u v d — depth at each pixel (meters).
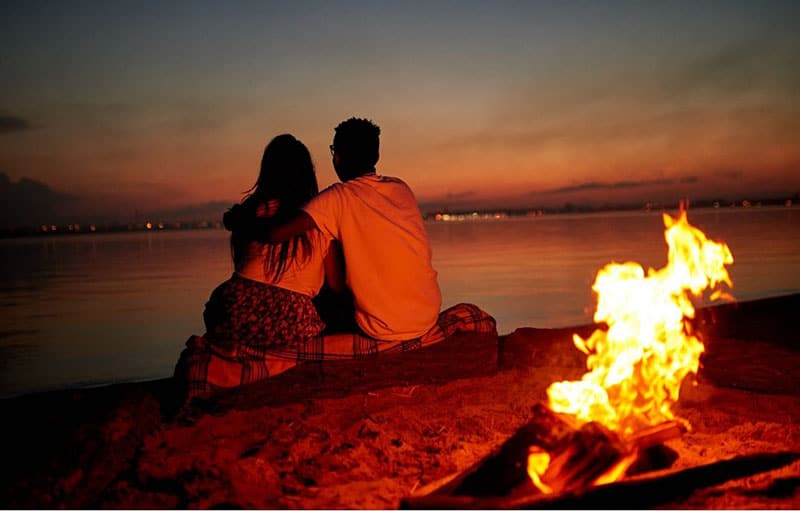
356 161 4.47
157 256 45.81
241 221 4.15
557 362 4.93
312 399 3.95
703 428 3.61
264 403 3.88
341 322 4.64
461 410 3.88
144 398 3.94
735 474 2.86
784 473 2.99
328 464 3.18
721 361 4.81
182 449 3.28
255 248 4.19
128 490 2.91
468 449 3.36
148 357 9.23
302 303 4.25
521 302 13.31
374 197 4.30
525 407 3.94
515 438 2.80
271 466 3.12
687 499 2.75
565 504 2.55
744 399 4.01
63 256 51.72
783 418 3.71
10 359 9.19
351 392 4.05
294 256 4.16
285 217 4.12
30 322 13.02
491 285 16.75
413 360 4.43
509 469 2.72
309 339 4.32
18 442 3.47
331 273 4.46
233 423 3.62
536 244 38.75
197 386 3.92
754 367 4.66
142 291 19.34
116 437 3.38
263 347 4.20
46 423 3.74
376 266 4.30
